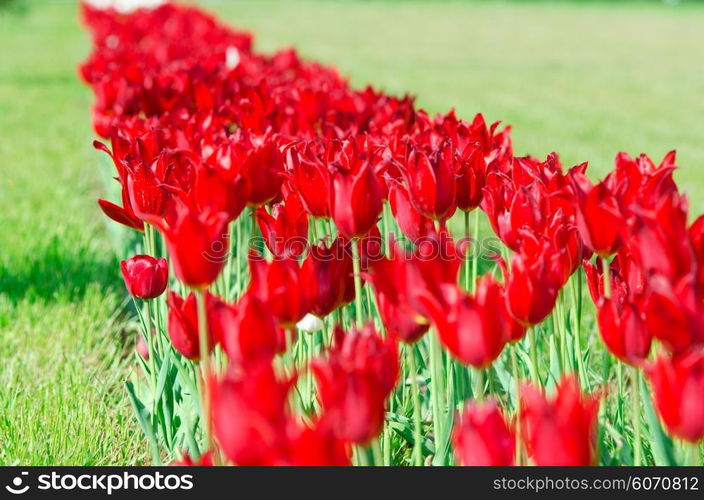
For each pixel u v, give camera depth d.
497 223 3.77
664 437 3.10
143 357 4.99
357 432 2.47
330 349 2.95
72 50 33.22
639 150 15.80
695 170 13.76
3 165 13.06
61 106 19.80
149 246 4.39
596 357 5.71
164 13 19.70
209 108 7.59
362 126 6.88
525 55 36.69
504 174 4.12
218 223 2.98
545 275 2.96
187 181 4.18
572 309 4.29
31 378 5.77
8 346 6.33
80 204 10.76
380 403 2.50
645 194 3.36
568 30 50.72
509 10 67.75
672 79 28.33
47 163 13.27
